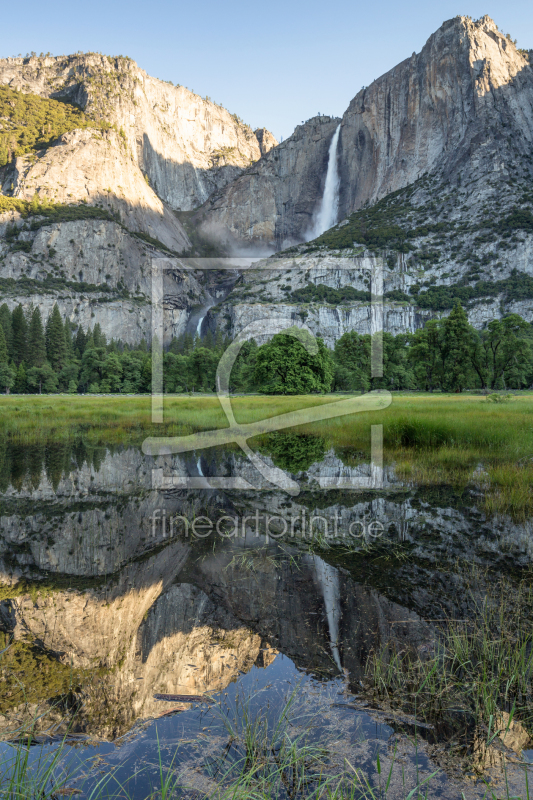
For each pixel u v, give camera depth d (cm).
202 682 314
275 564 500
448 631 361
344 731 265
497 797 214
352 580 455
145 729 270
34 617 399
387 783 220
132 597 434
